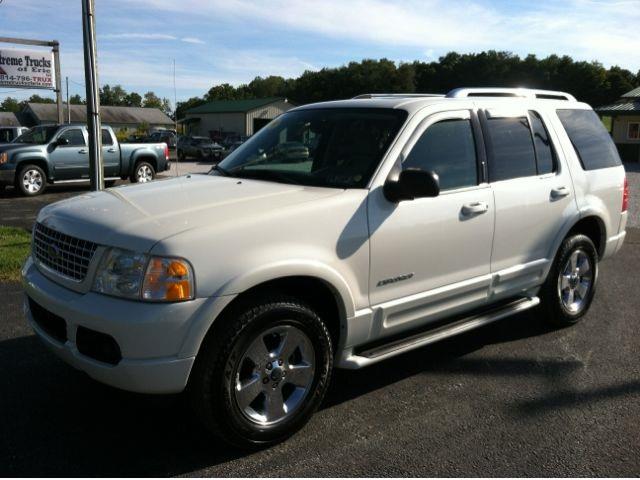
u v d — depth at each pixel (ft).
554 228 16.03
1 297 19.02
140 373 9.43
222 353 9.88
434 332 13.41
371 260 11.75
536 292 16.40
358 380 13.79
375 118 13.20
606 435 11.44
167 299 9.38
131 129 270.67
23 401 12.38
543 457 10.64
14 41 78.95
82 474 9.89
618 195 18.33
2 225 35.09
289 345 10.78
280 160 13.75
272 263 10.20
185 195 11.65
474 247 13.70
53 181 53.01
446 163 13.30
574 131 17.28
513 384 13.66
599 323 18.02
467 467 10.30
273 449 10.80
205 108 214.69
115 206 11.13
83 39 24.41
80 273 10.28
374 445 10.97
